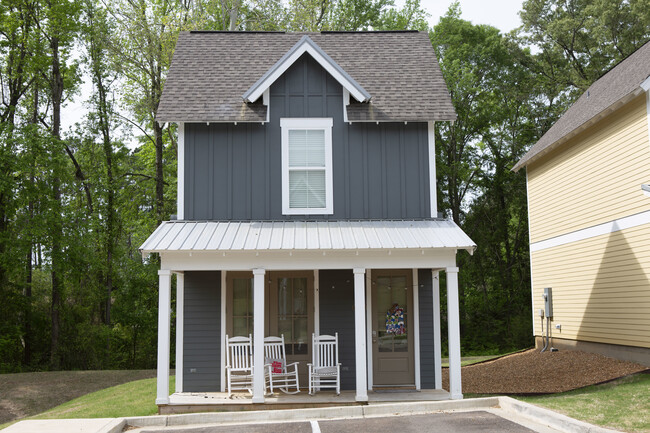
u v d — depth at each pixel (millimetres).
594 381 15109
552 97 36156
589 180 19203
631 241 16609
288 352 14297
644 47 19969
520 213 38062
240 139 14547
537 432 8727
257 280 12383
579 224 19969
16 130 27906
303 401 12328
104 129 33562
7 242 27531
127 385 19297
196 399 12625
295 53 14359
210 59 16125
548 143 22000
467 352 36188
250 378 13961
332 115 14719
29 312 31031
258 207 14367
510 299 37750
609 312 17938
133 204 34750
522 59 36500
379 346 14391
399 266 12672
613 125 17578
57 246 29156
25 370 29750
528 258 38375
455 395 12305
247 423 10367
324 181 14555
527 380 16766
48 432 9273
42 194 28531
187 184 14336
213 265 12484
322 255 12602
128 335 35844
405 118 14445
